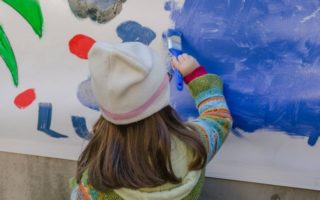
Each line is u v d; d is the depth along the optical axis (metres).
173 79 1.03
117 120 0.75
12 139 1.22
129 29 1.05
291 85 0.94
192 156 0.80
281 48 0.94
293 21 0.92
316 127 0.94
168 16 1.01
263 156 1.00
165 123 0.78
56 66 1.13
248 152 1.01
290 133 0.97
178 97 1.04
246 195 1.06
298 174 0.98
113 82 0.71
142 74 0.70
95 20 1.07
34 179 1.26
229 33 0.97
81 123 1.14
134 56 0.70
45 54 1.13
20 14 1.13
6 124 1.21
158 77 0.73
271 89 0.96
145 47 0.75
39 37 1.13
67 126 1.15
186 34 1.01
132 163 0.76
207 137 0.83
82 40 1.09
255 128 0.99
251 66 0.97
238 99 0.99
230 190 1.07
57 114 1.15
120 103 0.72
